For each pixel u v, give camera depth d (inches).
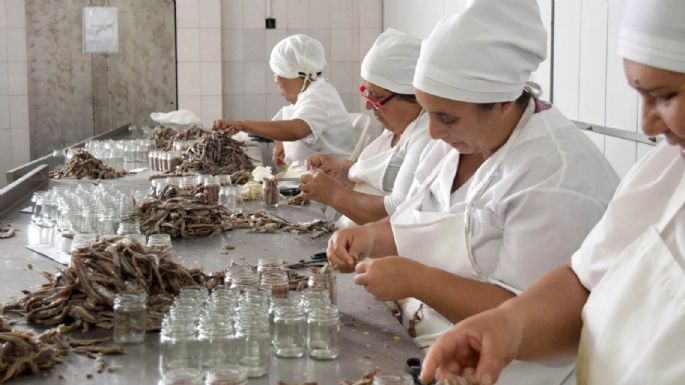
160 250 87.4
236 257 105.2
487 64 72.9
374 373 62.6
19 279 92.0
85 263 78.1
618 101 112.6
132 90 317.4
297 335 67.4
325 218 134.3
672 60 45.5
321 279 81.2
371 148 139.0
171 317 62.7
